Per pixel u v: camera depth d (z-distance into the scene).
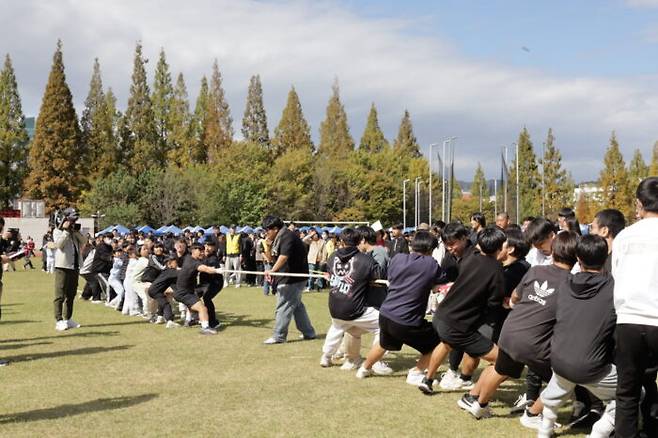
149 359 8.42
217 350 9.10
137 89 64.75
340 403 6.23
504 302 6.11
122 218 50.09
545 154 62.81
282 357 8.59
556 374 4.95
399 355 8.79
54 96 56.38
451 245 7.31
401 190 73.38
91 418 5.71
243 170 60.97
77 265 11.25
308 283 19.66
